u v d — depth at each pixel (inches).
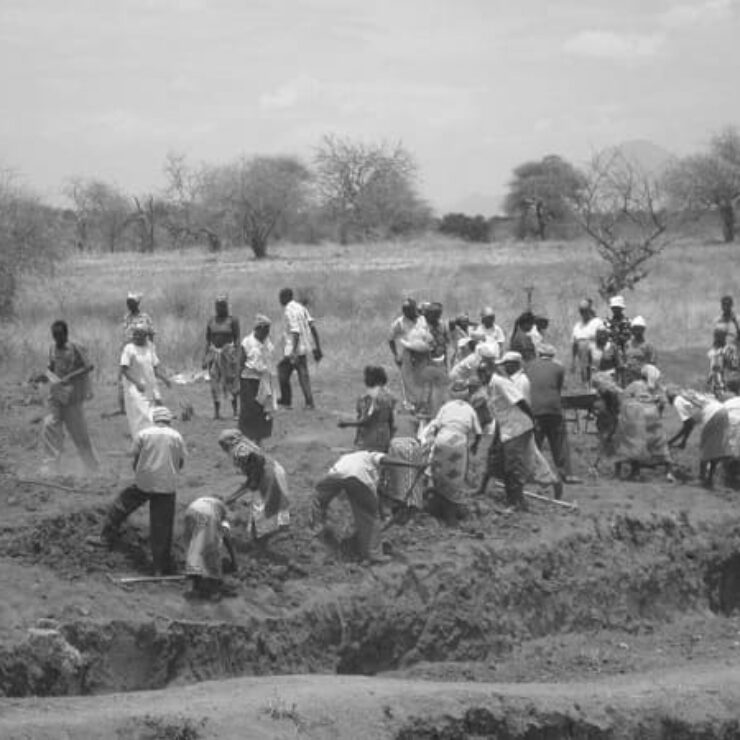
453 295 1364.4
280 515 510.0
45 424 583.5
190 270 2014.0
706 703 474.9
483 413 633.6
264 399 658.8
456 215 3599.9
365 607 502.6
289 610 487.2
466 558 538.3
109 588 468.1
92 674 433.7
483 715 434.9
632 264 1210.0
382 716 418.9
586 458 701.9
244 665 466.9
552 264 1941.4
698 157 2667.3
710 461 666.2
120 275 1884.8
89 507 509.7
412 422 681.0
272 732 397.4
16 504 525.7
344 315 1249.4
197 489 561.6
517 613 541.6
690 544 607.5
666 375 947.3
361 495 523.2
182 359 970.1
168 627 453.4
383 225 3186.5
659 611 585.3
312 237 3083.2
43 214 1403.8
